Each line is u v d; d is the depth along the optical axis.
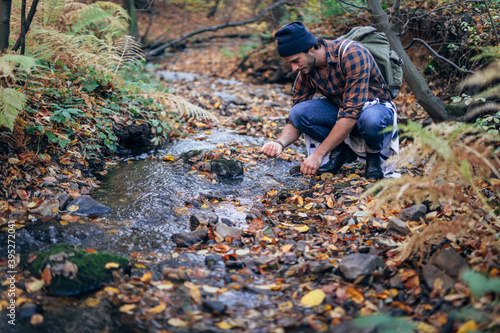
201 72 9.10
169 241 2.49
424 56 5.68
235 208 2.96
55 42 4.34
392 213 2.77
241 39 11.72
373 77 3.22
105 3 5.37
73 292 1.98
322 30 7.12
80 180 3.18
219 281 2.10
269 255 2.33
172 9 9.90
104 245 2.41
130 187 3.22
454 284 1.91
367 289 1.99
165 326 1.78
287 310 1.88
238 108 5.80
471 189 2.99
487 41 4.27
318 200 3.05
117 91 4.52
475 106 3.82
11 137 3.05
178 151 4.12
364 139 3.25
